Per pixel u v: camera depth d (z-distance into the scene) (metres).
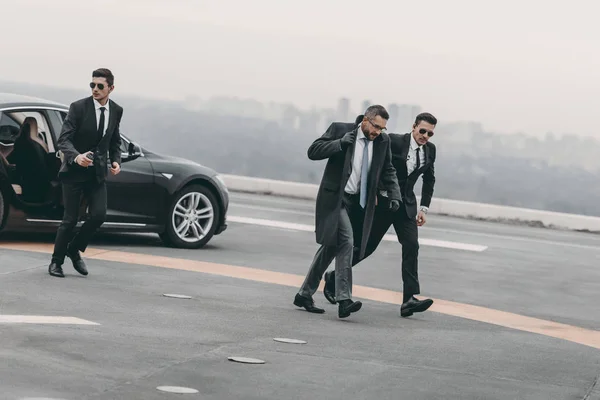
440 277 15.17
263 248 16.44
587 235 24.36
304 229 19.58
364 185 11.23
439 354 9.57
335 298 11.51
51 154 13.79
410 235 11.66
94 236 15.81
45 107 13.90
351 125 11.20
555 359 9.89
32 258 12.91
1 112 13.58
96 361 7.73
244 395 7.17
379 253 17.16
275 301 11.78
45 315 9.43
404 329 10.82
